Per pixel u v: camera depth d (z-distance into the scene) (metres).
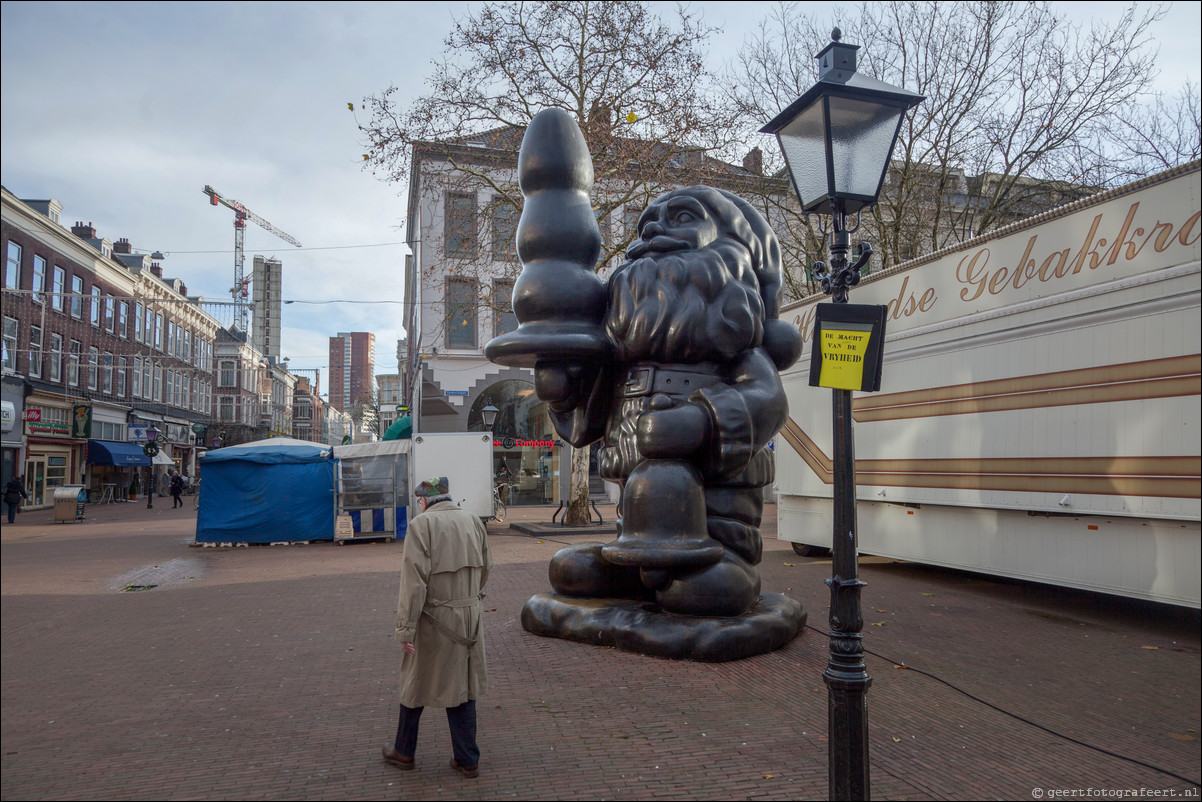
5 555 15.16
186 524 23.19
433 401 28.19
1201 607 6.45
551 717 4.91
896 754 4.36
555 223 7.12
